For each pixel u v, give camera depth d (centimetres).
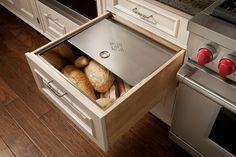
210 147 105
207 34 71
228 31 68
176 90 108
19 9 197
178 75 87
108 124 77
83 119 86
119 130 86
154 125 143
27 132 142
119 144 135
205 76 82
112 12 113
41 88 102
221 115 89
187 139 115
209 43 74
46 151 134
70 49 104
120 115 80
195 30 73
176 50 100
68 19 148
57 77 84
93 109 74
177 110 105
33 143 138
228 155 100
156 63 95
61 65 102
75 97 78
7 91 163
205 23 71
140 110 91
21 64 179
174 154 131
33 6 172
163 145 134
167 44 102
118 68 93
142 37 107
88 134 90
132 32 109
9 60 183
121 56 98
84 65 103
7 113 151
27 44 194
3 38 200
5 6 220
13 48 192
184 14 86
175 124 114
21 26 211
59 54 100
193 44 79
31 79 170
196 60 82
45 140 139
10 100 158
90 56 97
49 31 179
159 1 90
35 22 188
